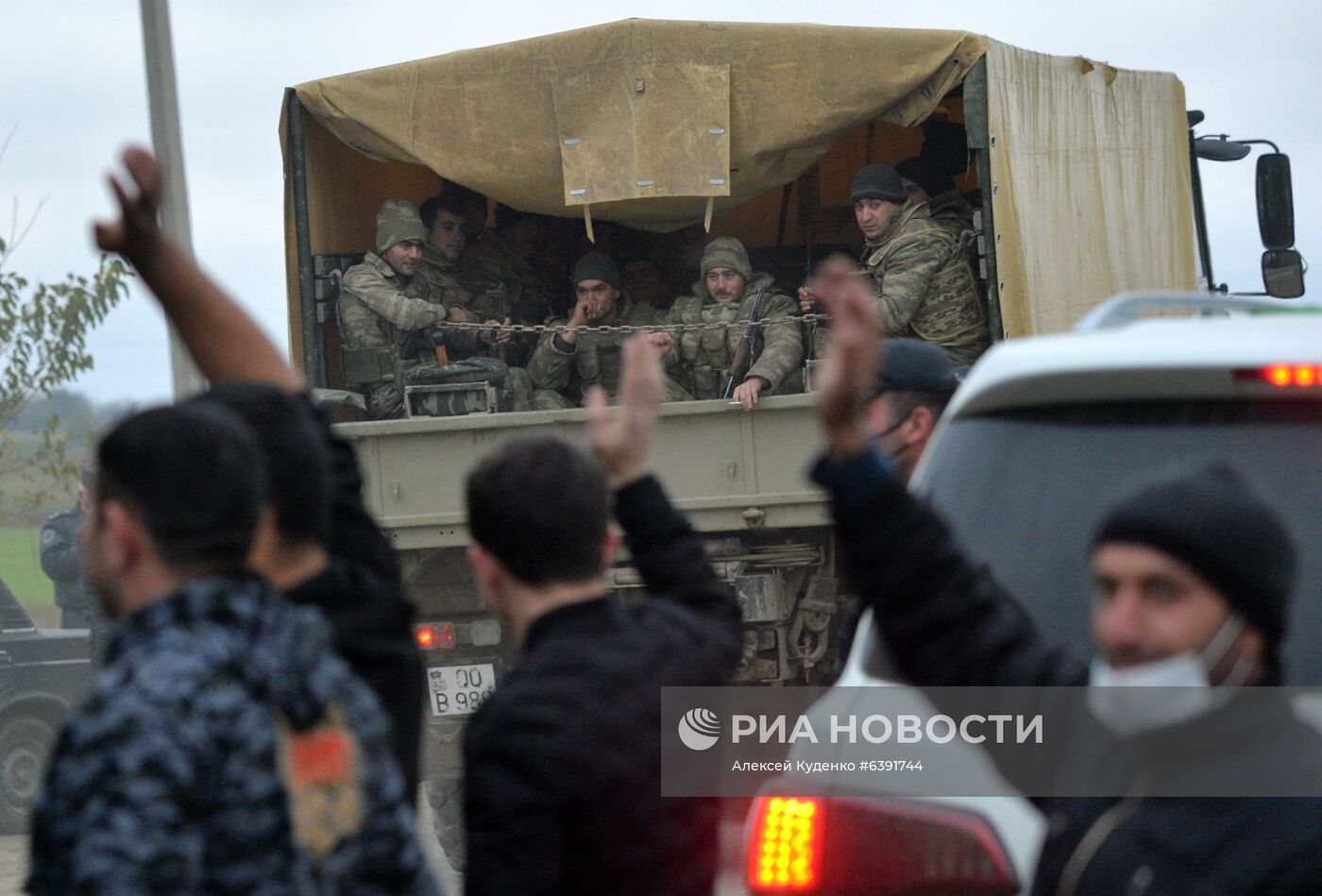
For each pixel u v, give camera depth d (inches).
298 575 335.3
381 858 289.6
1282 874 245.0
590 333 1167.0
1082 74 1168.8
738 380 1101.1
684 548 397.4
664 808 344.8
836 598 961.5
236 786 261.3
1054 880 275.7
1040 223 1076.5
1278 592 251.6
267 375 365.4
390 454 979.3
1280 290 1429.6
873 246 1136.2
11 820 1240.2
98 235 342.6
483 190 1103.0
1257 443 347.3
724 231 1378.0
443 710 984.9
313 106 1103.0
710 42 1057.5
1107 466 363.3
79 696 1263.5
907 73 1040.2
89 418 1207.6
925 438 522.6
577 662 343.6
